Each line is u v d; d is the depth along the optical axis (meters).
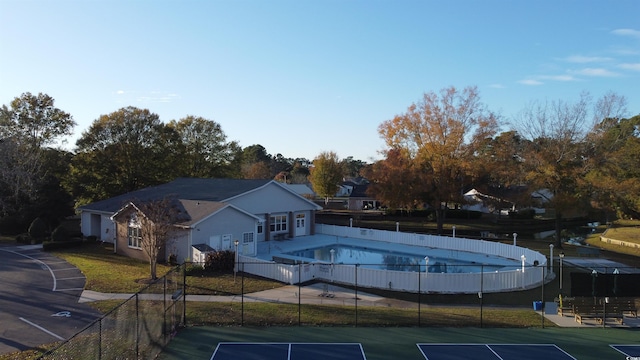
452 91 46.19
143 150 54.06
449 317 20.48
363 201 85.38
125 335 15.26
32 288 23.77
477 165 44.94
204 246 30.22
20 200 46.78
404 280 24.75
